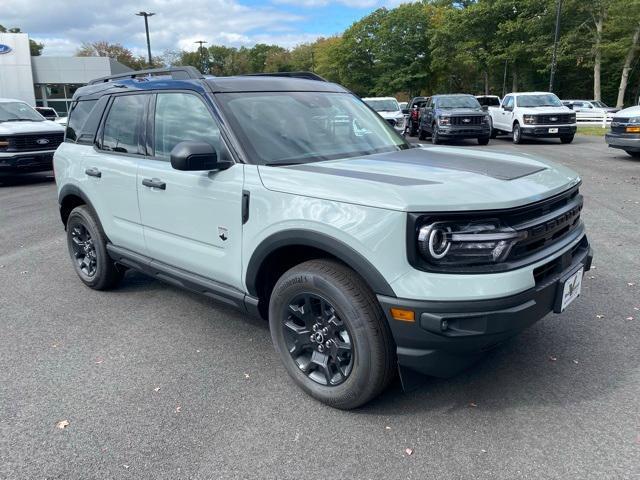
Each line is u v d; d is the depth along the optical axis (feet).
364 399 9.62
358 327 9.18
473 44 152.25
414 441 9.11
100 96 15.76
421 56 179.11
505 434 9.21
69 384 11.32
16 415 10.21
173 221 12.50
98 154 15.07
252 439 9.30
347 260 9.00
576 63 146.20
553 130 60.34
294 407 10.25
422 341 8.62
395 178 9.56
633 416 9.57
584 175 36.01
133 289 17.07
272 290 11.19
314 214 9.35
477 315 8.29
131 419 10.00
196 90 12.17
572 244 10.07
